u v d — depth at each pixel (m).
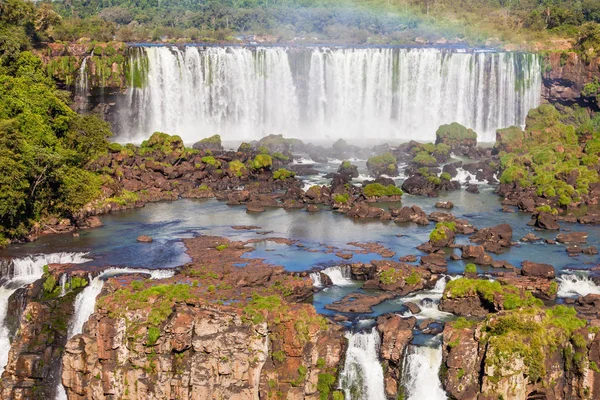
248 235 88.19
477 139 150.12
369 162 119.25
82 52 134.62
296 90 151.25
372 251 82.69
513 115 153.25
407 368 62.25
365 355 63.03
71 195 92.50
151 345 61.38
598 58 147.00
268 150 127.94
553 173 110.62
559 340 60.09
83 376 63.00
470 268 75.75
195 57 143.50
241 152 121.75
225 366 60.59
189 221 93.81
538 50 161.75
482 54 150.62
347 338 63.28
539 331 59.94
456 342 61.31
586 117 149.75
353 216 96.31
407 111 153.50
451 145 134.25
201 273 73.75
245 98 148.12
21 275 78.44
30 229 86.94
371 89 152.38
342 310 68.50
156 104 141.88
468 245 82.62
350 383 62.50
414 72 152.00
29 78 104.62
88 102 135.00
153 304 63.28
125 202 99.12
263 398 60.66
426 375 61.72
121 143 135.62
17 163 83.94
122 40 176.75
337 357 61.97
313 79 151.00
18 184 83.56
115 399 62.12
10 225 84.88
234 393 60.75
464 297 68.44
